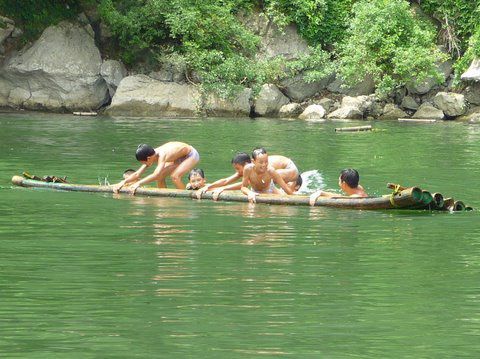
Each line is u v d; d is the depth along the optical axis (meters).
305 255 12.47
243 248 12.91
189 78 42.16
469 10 44.25
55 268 11.62
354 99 42.00
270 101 41.97
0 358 8.27
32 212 16.06
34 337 8.86
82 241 13.39
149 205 16.98
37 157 24.61
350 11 44.56
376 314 9.68
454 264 12.02
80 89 41.31
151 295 10.33
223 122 37.97
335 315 9.63
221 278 11.12
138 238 13.63
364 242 13.46
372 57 42.31
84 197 17.97
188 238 13.65
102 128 33.81
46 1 42.56
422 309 9.88
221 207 16.78
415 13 45.00
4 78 41.69
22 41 42.25
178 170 19.42
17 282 10.88
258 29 44.38
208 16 43.00
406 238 13.80
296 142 30.03
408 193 16.08
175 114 41.03
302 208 16.69
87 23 42.91
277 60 42.78
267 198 17.23
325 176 21.89
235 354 8.40
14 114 39.56
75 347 8.58
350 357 8.34
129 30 42.19
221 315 9.58
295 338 8.87
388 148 28.34
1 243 13.21
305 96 43.16
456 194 18.88
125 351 8.47
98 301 10.08
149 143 28.72
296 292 10.50
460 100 41.41
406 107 42.56
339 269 11.65
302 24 44.12
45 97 41.28
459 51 43.88
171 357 8.31
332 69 42.75
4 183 19.77
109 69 41.47
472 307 9.97
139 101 40.59
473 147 28.77
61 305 9.92
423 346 8.67
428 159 25.34
